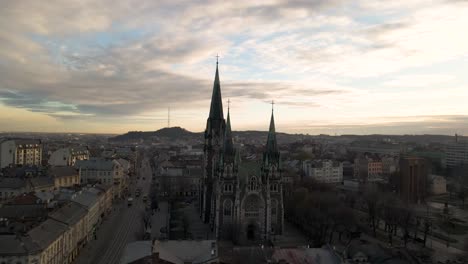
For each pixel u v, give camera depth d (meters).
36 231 137.00
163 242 126.31
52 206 172.88
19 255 122.38
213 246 126.69
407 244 194.25
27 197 183.25
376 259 121.25
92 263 161.62
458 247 191.25
